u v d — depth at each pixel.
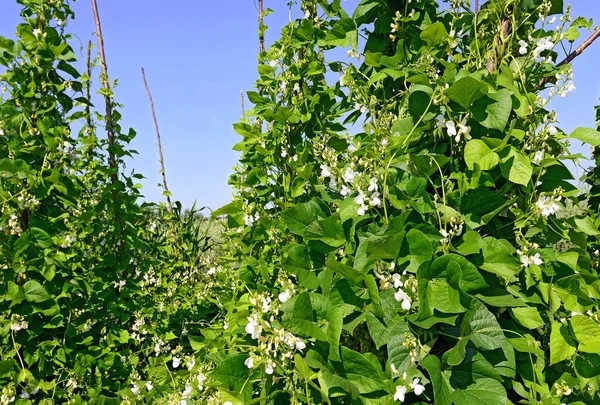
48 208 3.78
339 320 2.13
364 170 2.39
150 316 5.04
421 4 2.85
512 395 2.29
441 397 1.84
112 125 5.08
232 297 4.39
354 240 2.38
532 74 2.49
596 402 2.40
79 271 4.61
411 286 2.05
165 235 7.08
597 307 2.46
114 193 4.91
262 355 2.21
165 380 4.16
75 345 4.02
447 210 2.18
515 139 2.27
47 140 3.55
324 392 2.08
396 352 2.01
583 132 2.27
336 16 3.48
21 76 3.51
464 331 1.93
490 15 2.49
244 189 3.96
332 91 3.52
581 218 2.47
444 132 2.33
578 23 2.47
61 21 3.68
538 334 2.41
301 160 3.38
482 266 2.10
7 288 3.38
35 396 3.78
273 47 3.69
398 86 2.87
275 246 3.71
